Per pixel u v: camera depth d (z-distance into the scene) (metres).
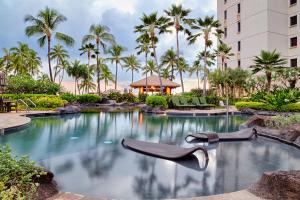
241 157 7.04
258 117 11.98
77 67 54.44
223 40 41.69
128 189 4.66
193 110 22.75
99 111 23.70
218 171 5.73
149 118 17.83
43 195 3.74
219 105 28.02
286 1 34.56
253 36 35.50
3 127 10.11
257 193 3.93
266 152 7.69
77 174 5.48
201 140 9.70
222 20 41.94
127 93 40.72
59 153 7.36
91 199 3.79
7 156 3.65
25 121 12.22
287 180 3.68
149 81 41.72
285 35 34.41
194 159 6.70
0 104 17.06
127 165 6.14
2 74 20.55
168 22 33.09
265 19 33.34
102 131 11.77
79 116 18.62
